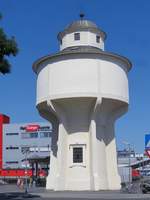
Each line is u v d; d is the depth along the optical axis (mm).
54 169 44656
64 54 42281
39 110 46562
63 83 42000
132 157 105375
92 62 42062
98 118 43531
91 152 41688
